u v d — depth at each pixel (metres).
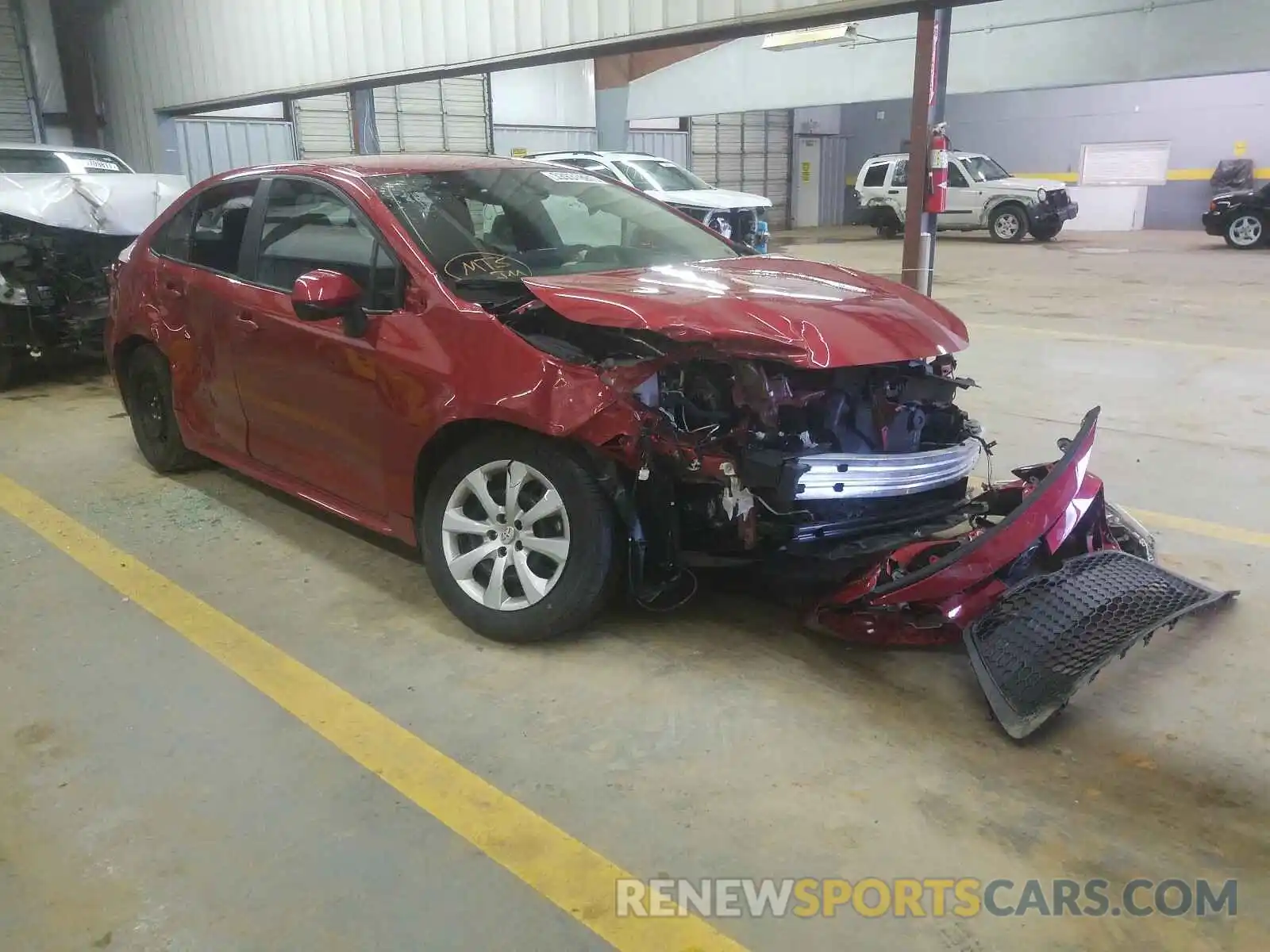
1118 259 15.31
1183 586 3.10
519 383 2.84
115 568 3.80
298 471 3.79
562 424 2.74
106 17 15.45
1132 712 2.76
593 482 2.89
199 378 4.18
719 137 27.31
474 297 3.08
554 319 3.04
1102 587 2.98
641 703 2.83
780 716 2.76
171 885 2.14
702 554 2.97
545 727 2.72
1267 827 2.29
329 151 20.09
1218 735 2.64
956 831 2.29
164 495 4.63
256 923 2.03
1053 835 2.27
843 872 2.16
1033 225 18.94
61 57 16.14
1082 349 7.82
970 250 17.77
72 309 6.91
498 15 9.91
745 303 2.83
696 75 18.72
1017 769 2.51
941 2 6.54
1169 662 3.03
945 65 6.83
